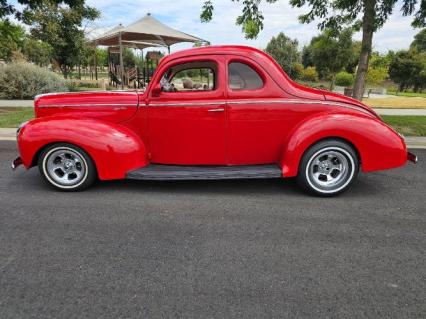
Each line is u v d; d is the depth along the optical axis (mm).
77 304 2484
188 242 3357
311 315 2383
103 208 4145
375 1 7484
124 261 3027
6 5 9711
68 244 3309
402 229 3662
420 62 34469
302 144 4332
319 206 4250
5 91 14070
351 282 2752
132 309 2434
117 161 4445
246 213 4031
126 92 4867
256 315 2379
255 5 7688
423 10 7629
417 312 2424
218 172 4473
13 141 7609
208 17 7816
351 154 4414
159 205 4246
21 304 2484
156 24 15664
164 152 4695
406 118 9906
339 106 4516
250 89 4473
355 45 22703
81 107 4645
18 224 3711
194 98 4477
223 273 2859
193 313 2395
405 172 5676
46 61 25250
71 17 19234
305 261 3041
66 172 4652
